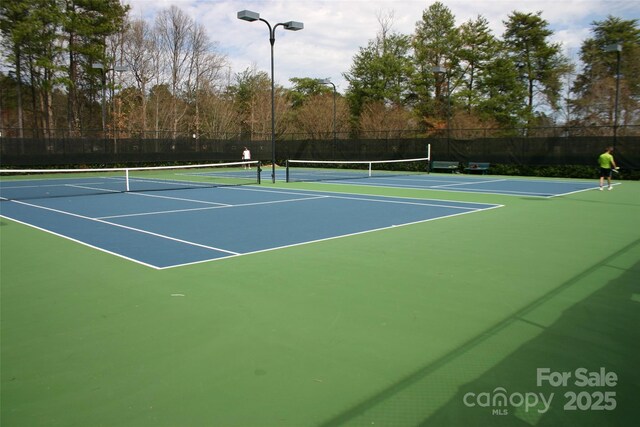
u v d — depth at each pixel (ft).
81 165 100.99
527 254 25.79
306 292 19.11
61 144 98.43
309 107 169.89
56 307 17.37
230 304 17.66
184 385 11.76
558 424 10.18
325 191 61.67
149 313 16.74
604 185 72.28
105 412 10.59
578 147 87.86
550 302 17.85
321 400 11.09
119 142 105.50
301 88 229.25
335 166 121.29
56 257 25.05
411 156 108.68
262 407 10.78
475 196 55.88
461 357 13.29
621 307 17.29
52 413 10.54
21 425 10.08
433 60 176.35
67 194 58.39
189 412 10.58
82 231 32.71
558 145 89.92
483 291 19.24
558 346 14.01
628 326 15.51
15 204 48.06
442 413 10.61
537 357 13.30
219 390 11.52
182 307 17.34
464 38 172.76
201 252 26.25
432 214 40.91
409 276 21.45
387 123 148.87
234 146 123.34
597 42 166.81
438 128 160.76
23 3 116.88
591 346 13.99
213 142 119.65
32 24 118.01
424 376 12.24
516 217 39.29
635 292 19.03
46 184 73.97
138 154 108.27
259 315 16.53
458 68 176.55
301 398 11.18
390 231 32.76
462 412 10.64
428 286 19.93
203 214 40.93
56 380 12.02
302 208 44.83
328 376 12.22
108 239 29.89
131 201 50.67
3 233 31.96
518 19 165.07
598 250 26.76
